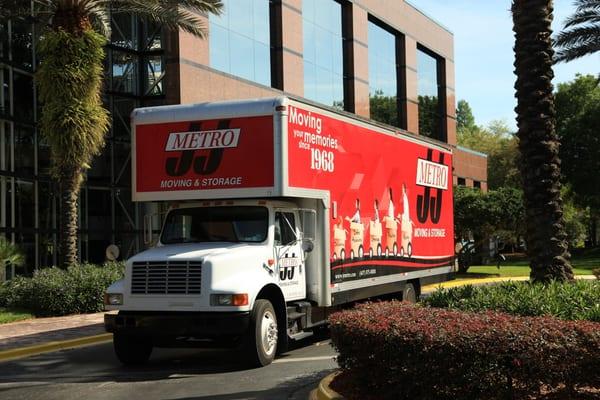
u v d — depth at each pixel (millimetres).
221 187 11211
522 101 10922
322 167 12109
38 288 17609
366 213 13727
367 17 35812
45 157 24062
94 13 19828
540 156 10742
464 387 6395
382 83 37844
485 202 35312
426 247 16656
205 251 10500
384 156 14625
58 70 18359
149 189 11641
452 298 9656
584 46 27188
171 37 23844
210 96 25016
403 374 6707
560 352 6098
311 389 8773
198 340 10734
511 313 8492
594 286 9430
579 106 57188
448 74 46000
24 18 22391
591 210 62562
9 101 22844
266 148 10984
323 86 32438
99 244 25203
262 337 10430
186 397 8586
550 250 10578
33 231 23203
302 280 11977
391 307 8328
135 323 10250
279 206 11539
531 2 10914
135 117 11805
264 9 28656
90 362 11664
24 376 10547
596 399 6281
